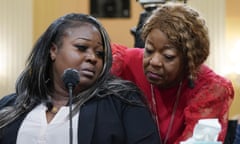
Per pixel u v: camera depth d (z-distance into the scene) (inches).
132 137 68.0
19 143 68.4
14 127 70.1
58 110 70.7
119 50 82.1
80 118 68.1
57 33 72.5
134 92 72.8
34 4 244.8
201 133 63.8
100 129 67.7
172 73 71.0
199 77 75.5
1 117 71.6
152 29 70.9
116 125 68.2
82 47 70.4
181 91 76.0
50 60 73.6
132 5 251.8
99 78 72.1
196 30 70.2
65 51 70.6
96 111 69.1
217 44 233.5
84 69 69.9
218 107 73.4
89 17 73.5
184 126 76.0
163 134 76.7
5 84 234.5
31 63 74.9
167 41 69.3
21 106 72.6
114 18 251.8
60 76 71.6
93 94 70.6
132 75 79.7
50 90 73.7
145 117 69.9
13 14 236.5
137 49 81.8
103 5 252.2
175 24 69.4
